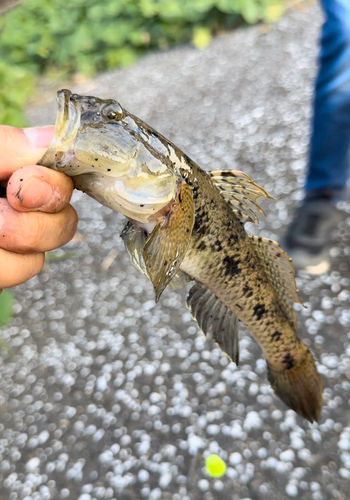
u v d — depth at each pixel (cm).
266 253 21
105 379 33
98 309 39
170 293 39
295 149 50
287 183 46
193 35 86
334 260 37
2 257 16
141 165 16
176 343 35
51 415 32
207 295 21
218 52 78
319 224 36
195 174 18
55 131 15
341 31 32
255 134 55
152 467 27
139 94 74
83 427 30
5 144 16
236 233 20
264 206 44
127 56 88
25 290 43
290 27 77
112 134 15
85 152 15
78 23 92
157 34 87
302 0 83
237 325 22
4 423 32
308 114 55
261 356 32
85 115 15
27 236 15
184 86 71
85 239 47
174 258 17
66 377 34
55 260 45
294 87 61
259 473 26
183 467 27
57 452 29
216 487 26
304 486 25
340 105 33
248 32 81
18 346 37
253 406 29
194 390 31
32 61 97
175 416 30
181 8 83
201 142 57
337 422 27
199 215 18
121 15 88
